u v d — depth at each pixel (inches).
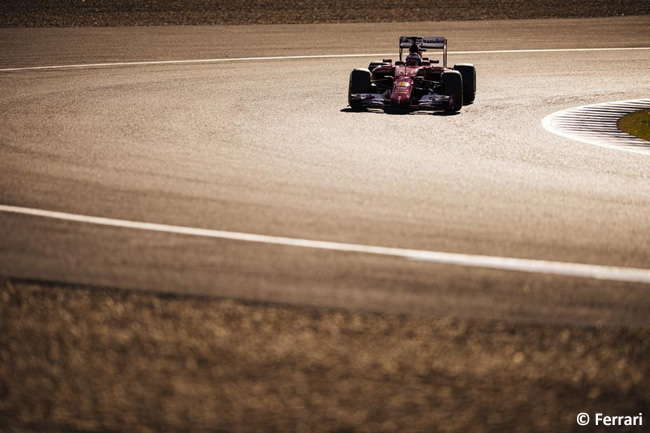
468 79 2196.1
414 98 2107.5
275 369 703.1
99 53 2994.6
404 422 627.8
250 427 618.2
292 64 2837.1
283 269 940.6
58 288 872.9
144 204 1197.7
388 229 1096.8
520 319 812.0
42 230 1070.4
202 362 713.6
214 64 2822.3
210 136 1708.9
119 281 896.3
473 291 882.8
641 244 1052.5
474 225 1121.4
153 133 1733.5
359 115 1995.6
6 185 1288.1
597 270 952.9
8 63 2785.4
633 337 774.5
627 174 1440.7
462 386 681.0
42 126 1788.9
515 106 2158.0
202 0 3946.9
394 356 730.2
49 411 635.5
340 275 924.0
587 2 3917.3
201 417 629.6
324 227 1101.7
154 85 2415.1
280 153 1556.3
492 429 622.8
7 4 3843.5
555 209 1208.2
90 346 740.7
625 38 3329.2
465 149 1626.5
